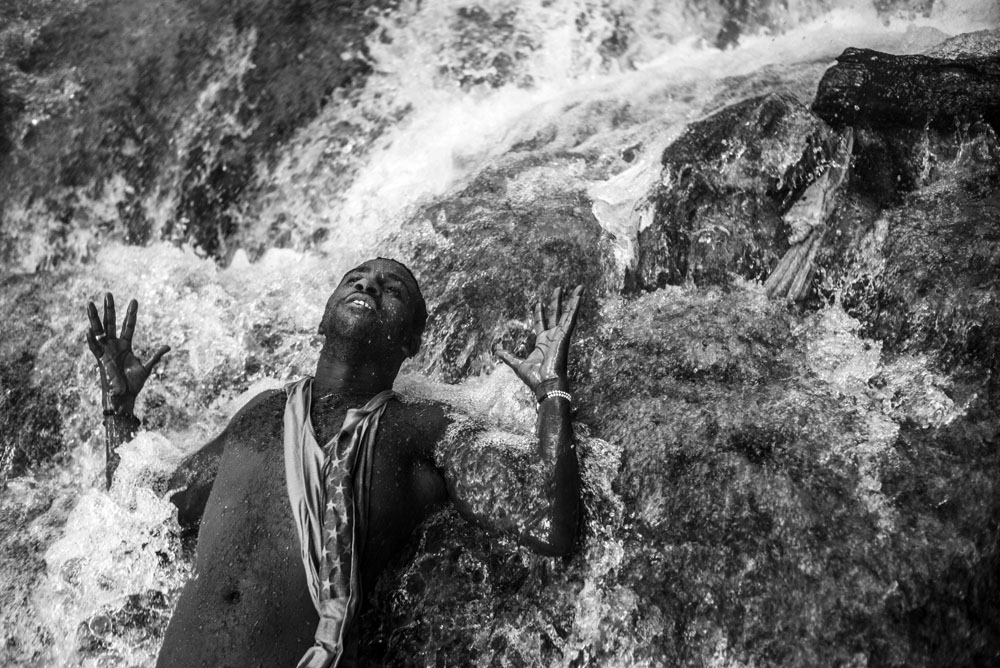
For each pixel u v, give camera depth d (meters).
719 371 1.88
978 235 1.93
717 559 1.65
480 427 1.78
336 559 1.59
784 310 1.98
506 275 2.08
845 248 2.03
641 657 1.64
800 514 1.65
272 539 1.62
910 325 1.89
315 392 1.80
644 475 1.74
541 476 1.66
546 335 1.76
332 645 1.53
